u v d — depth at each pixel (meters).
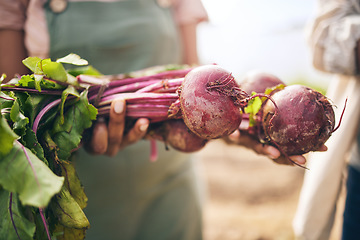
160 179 0.68
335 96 0.62
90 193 0.64
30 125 0.39
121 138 0.47
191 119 0.39
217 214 1.25
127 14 0.63
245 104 0.40
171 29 0.67
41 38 0.58
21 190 0.32
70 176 0.40
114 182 0.65
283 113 0.40
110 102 0.45
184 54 0.74
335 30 0.54
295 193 1.39
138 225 0.69
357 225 0.60
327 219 0.63
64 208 0.37
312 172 0.64
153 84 0.46
